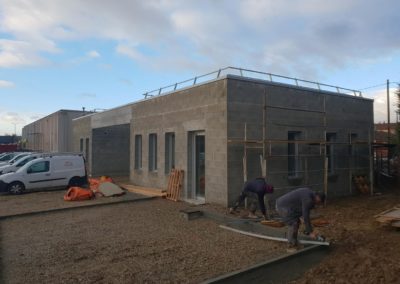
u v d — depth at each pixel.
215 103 12.28
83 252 7.38
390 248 7.69
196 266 6.50
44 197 15.44
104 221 10.36
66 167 18.16
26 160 19.72
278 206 7.53
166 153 15.73
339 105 15.95
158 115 16.16
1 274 6.16
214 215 10.42
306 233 7.77
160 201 13.73
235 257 6.97
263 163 11.39
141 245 7.84
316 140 13.85
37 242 8.17
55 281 5.84
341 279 6.14
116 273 6.18
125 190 16.62
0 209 12.51
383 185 18.25
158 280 5.86
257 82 12.57
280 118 13.24
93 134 24.72
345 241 8.19
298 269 6.64
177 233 8.88
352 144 15.44
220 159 11.98
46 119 41.84
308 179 14.09
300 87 14.02
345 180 15.93
